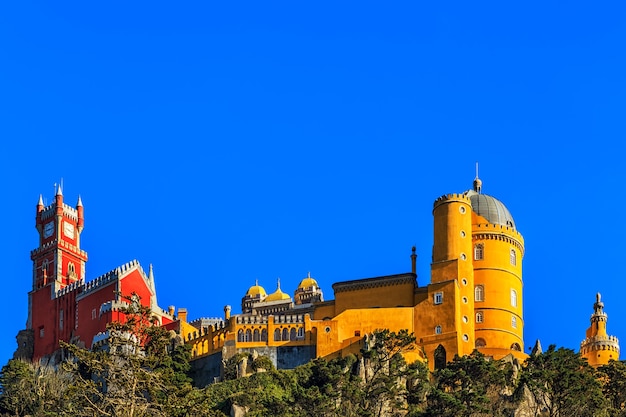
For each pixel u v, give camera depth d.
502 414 151.25
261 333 177.75
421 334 178.00
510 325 185.62
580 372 153.88
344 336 176.75
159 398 117.44
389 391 150.12
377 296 184.62
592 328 193.12
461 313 180.62
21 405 160.38
